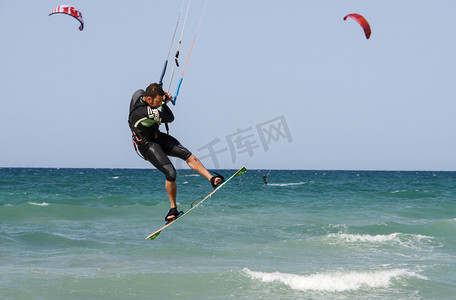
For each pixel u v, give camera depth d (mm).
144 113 15289
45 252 33656
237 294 23234
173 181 16031
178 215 16469
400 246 37281
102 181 151750
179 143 16281
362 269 28750
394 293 23562
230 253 34094
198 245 37062
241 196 88250
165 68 16250
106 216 54344
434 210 65562
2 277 25281
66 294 22750
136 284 24625
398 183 174000
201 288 24156
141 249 35125
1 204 66188
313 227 47531
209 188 108062
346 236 40906
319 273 27656
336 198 87188
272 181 177875
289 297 22875
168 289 23922
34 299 21844
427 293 23609
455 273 27562
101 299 22266
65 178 182000
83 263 30062
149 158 15930
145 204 70375
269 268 29266
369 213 62250
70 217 52375
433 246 37531
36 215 52188
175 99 16125
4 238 37875
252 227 47219
